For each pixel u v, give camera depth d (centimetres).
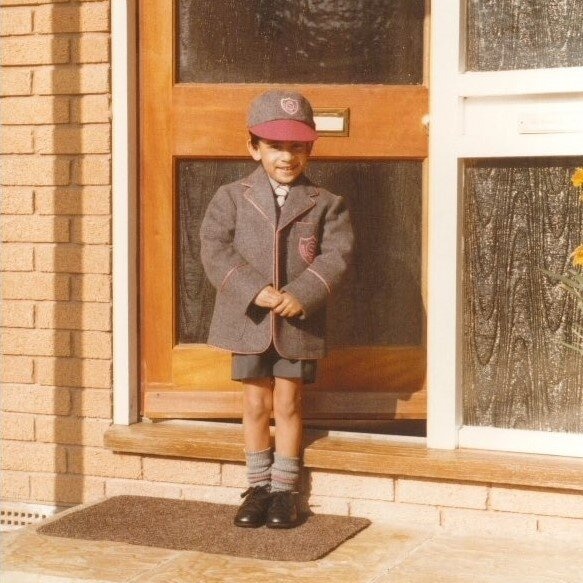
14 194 455
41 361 457
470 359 430
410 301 452
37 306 456
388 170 452
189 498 445
